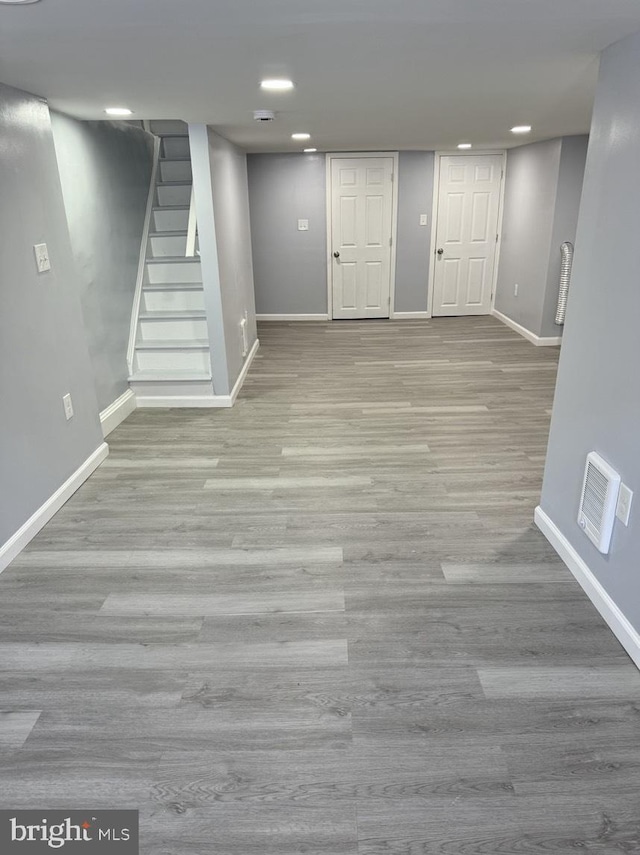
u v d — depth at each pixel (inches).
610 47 75.6
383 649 78.2
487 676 73.5
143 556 99.1
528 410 162.9
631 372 74.0
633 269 72.9
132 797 59.4
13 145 98.0
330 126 152.0
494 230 270.4
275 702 70.3
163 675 74.5
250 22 63.6
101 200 148.7
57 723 67.8
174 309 180.4
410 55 78.5
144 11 59.8
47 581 92.8
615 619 79.4
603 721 67.1
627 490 75.5
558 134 190.4
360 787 60.1
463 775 61.1
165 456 137.6
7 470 96.7
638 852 53.7
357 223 266.5
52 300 111.5
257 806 58.3
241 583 91.9
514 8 60.5
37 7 58.3
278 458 135.6
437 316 282.2
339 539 103.0
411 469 128.7
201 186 148.6
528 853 53.8
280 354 225.1
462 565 95.2
